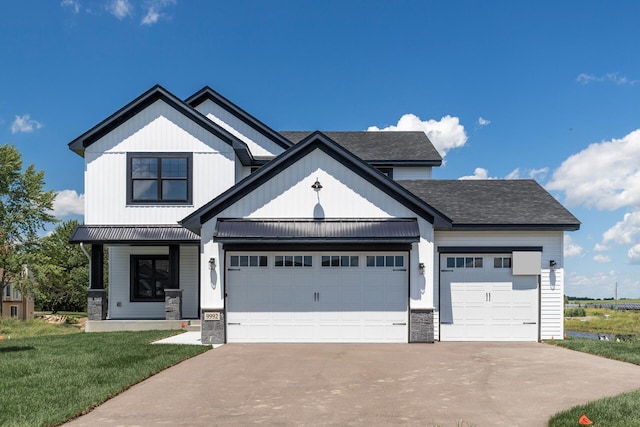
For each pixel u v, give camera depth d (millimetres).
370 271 16047
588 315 47344
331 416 8109
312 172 16281
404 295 15984
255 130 23250
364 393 9508
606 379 10672
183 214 20594
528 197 18672
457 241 16891
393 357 13195
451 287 16766
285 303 15953
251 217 16188
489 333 16609
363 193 16219
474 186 19953
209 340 15672
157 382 10328
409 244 15945
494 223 16562
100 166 20641
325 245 15984
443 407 8625
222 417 8062
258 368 11703
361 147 24672
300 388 9859
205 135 20750
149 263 21828
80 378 10195
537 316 16672
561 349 14750
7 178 41969
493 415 8172
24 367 11227
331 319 15938
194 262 21625
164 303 21609
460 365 12156
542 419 7973
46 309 60031
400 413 8281
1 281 41094
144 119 20781
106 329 19891
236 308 15922
